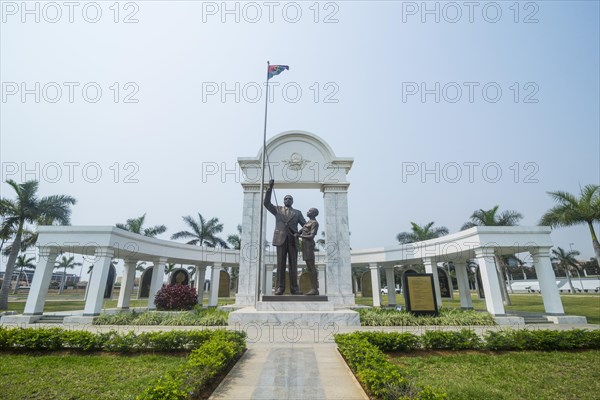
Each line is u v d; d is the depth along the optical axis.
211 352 7.33
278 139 24.59
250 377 7.03
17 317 16.77
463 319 16.14
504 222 33.81
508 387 6.98
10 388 6.67
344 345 8.53
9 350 9.37
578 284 78.44
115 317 16.47
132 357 8.88
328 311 14.37
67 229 18.47
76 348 9.56
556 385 7.09
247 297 21.48
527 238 18.39
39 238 18.34
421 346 9.84
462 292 24.84
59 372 7.64
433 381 7.17
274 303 14.45
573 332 10.21
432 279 17.58
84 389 6.63
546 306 17.75
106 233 18.61
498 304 17.39
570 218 22.84
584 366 8.31
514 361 8.70
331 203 23.72
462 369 8.09
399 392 5.34
